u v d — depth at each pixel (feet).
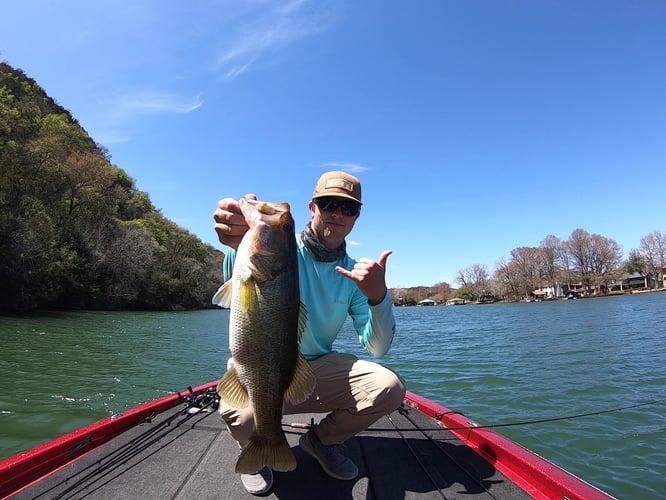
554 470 4.02
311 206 4.75
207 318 61.98
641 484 7.48
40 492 4.00
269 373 3.65
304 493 4.12
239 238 4.14
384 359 22.29
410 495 4.06
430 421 6.11
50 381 15.70
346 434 4.40
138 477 4.33
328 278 4.69
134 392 14.33
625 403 12.34
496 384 15.28
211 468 4.54
